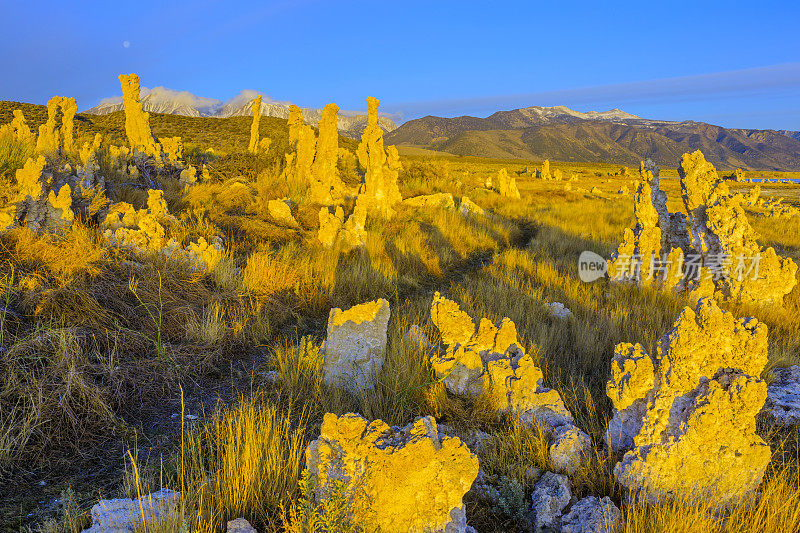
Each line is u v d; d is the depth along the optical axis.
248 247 9.02
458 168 62.16
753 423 3.03
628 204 25.80
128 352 4.79
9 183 7.03
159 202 8.36
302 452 3.51
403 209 15.16
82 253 5.91
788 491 3.10
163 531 2.48
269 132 54.12
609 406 4.46
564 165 100.88
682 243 8.96
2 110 39.16
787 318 7.18
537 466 3.54
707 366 3.16
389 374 4.64
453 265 10.94
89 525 2.69
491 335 4.45
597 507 2.97
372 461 2.57
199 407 4.27
